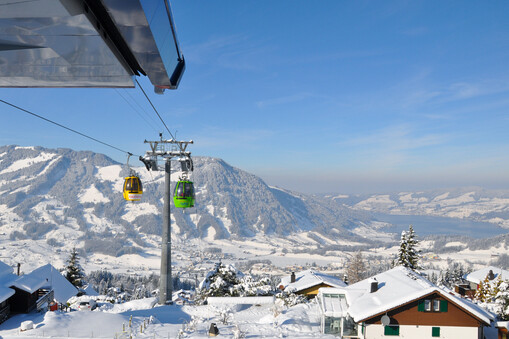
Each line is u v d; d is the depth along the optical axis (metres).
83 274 60.62
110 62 3.13
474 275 59.22
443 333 26.33
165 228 33.50
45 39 2.60
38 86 3.64
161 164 32.34
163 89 3.85
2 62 3.01
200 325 26.89
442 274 89.81
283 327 27.11
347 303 29.94
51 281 37.31
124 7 2.15
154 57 2.99
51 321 25.16
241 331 23.92
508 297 35.69
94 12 2.40
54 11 2.15
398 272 33.28
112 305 34.91
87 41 2.66
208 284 43.88
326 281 44.31
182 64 3.87
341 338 24.58
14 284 29.59
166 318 29.45
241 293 40.25
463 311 26.41
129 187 25.89
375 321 26.48
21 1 2.00
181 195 28.78
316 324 29.00
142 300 35.47
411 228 57.50
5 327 25.88
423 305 26.44
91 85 3.69
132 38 2.61
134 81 3.64
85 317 26.27
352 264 80.06
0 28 2.42
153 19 2.45
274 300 36.88
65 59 2.98
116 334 22.50
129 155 26.83
